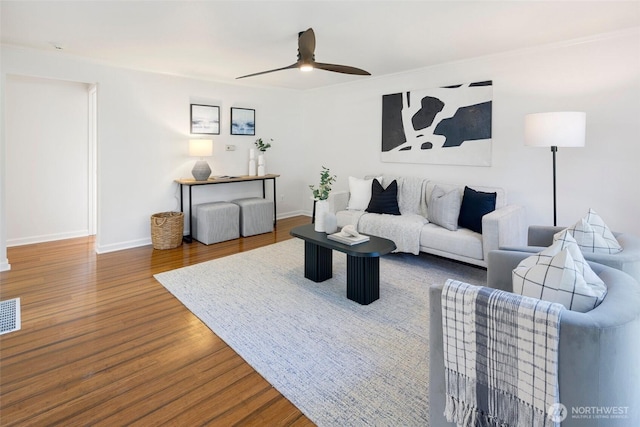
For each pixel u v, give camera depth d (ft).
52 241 15.70
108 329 8.14
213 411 5.64
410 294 10.16
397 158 16.01
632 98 10.15
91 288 10.50
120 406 5.71
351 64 13.92
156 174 15.31
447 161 14.28
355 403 5.82
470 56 12.79
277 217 20.35
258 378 6.47
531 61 11.84
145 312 9.00
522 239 12.04
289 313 8.99
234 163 17.99
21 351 7.21
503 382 3.88
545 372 3.57
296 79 17.17
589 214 7.41
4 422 5.33
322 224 10.85
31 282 10.91
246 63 13.57
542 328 3.56
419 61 13.48
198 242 15.76
